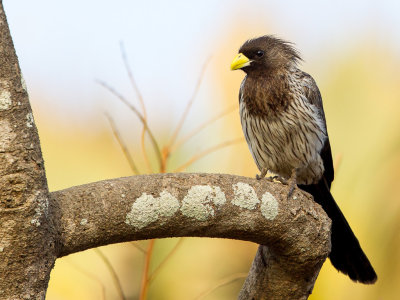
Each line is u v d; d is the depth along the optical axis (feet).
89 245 14.76
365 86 31.65
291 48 28.07
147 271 20.27
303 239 17.44
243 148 31.07
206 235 16.35
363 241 28.17
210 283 28.09
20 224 13.28
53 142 32.17
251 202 16.42
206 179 15.97
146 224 15.11
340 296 27.22
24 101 13.55
